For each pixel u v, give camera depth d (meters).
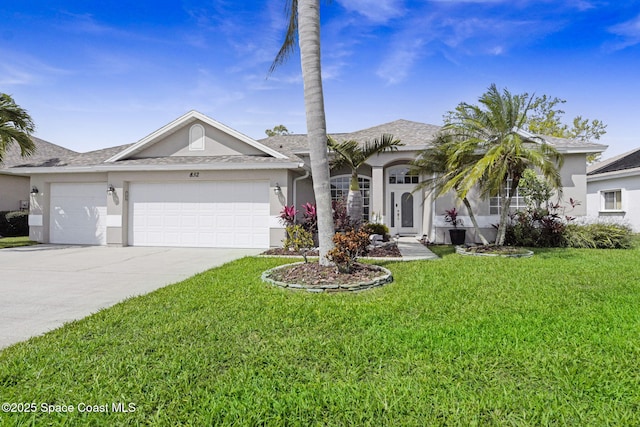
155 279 7.49
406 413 2.62
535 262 8.97
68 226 13.90
